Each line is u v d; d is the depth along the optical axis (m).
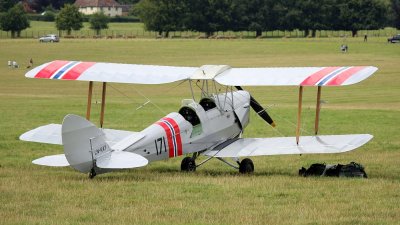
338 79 58.59
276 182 59.78
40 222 45.56
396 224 45.97
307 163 75.69
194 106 64.69
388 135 100.25
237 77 63.94
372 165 73.62
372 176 66.19
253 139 66.88
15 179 60.66
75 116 54.78
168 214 48.22
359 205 51.41
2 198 52.84
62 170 67.44
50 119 118.00
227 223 45.81
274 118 120.81
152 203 51.53
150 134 60.47
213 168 71.75
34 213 48.34
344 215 48.44
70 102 150.12
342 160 77.62
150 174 64.19
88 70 68.06
